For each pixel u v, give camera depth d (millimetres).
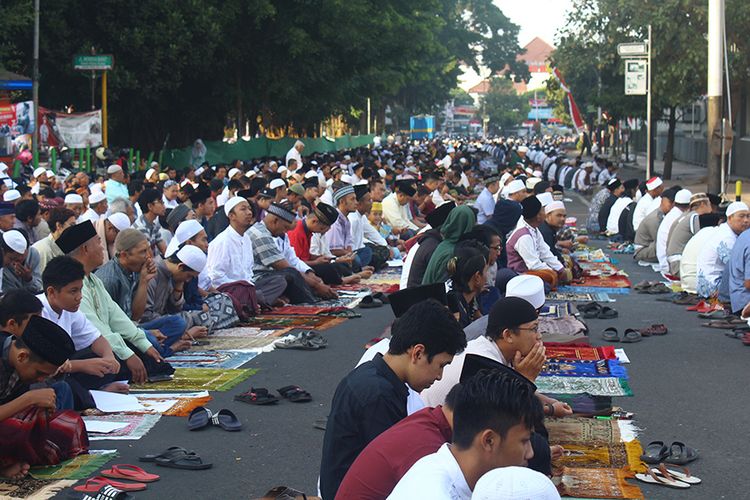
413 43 38438
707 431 7785
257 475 6852
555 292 14359
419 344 4777
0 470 6723
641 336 11273
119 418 8062
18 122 25719
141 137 33344
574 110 57000
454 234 9031
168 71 29234
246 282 12258
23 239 10383
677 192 16750
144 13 28469
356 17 33781
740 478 6750
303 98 36875
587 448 7227
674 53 35000
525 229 13781
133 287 10016
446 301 6973
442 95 87688
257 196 15305
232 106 35688
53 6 27312
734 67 34438
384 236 18891
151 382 9180
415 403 5082
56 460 6941
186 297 11312
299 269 13664
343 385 4848
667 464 6973
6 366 6707
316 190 17594
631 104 39469
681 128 57594
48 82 29578
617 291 14578
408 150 57531
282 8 33344
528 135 173750
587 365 9812
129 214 13672
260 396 8586
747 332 11227
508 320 5926
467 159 45750
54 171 24000
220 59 32875
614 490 6375
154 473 6852
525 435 3525
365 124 81125
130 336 9109
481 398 3527
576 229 24016
